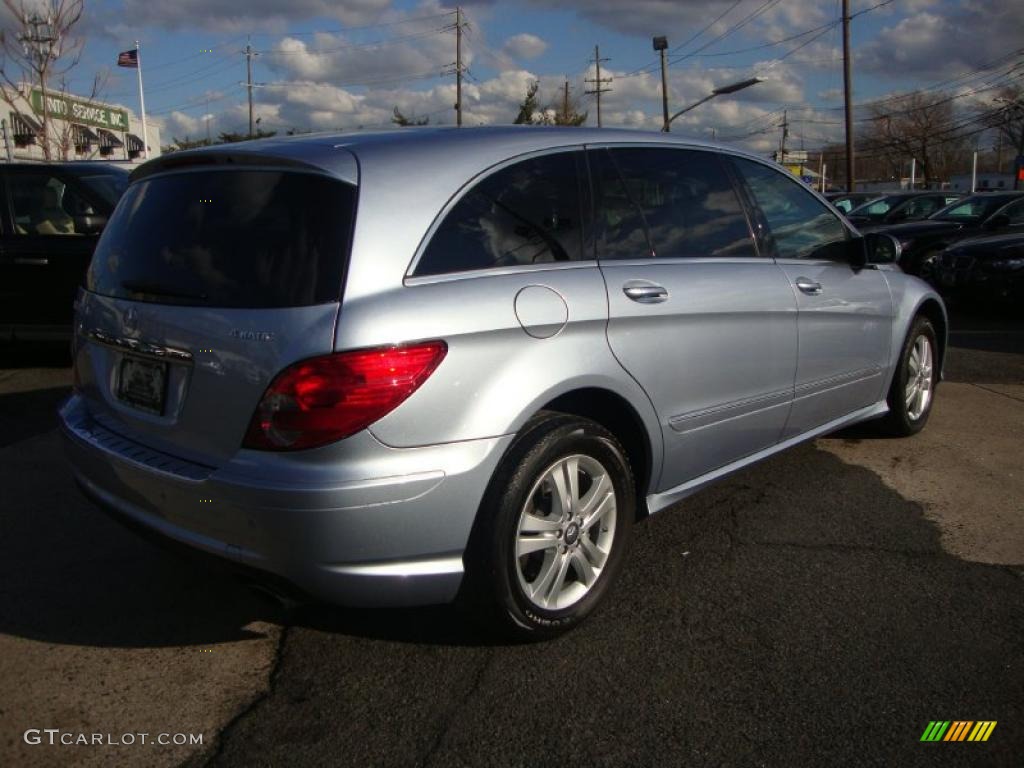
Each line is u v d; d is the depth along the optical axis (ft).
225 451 8.91
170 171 10.67
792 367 13.56
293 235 9.04
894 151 242.78
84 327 11.03
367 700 9.27
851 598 11.32
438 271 9.20
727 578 11.90
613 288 10.59
